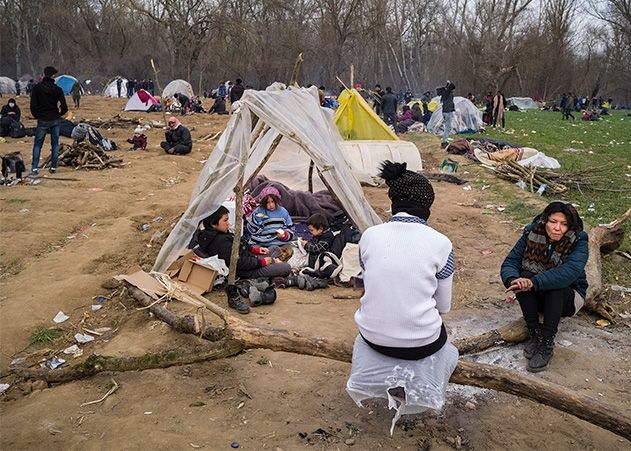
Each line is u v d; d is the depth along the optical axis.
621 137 22.98
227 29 47.47
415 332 3.15
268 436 3.70
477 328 5.42
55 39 62.34
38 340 5.23
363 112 14.22
